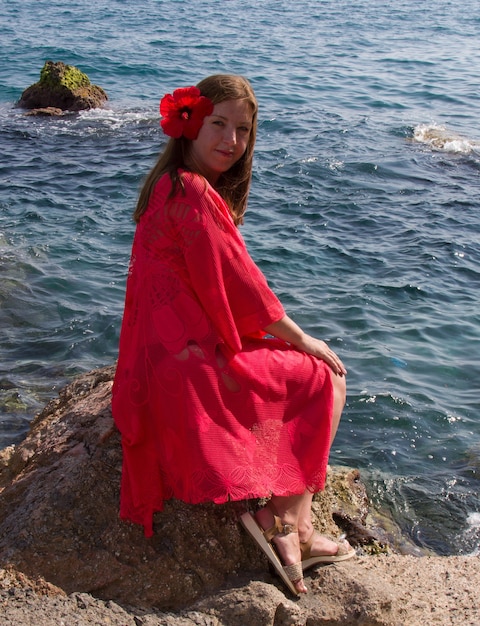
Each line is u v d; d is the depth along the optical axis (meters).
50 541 3.40
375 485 5.86
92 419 4.08
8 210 11.70
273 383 3.33
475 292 9.48
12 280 9.06
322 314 8.65
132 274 3.40
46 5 47.53
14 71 24.89
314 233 11.16
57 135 16.88
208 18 41.34
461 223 11.84
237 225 3.75
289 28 37.44
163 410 3.26
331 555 3.52
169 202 3.26
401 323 8.53
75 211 11.78
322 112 19.16
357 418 6.67
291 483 3.27
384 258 10.35
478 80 24.30
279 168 14.19
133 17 41.41
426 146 16.25
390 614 3.36
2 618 3.04
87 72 24.91
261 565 3.56
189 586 3.37
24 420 6.46
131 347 3.39
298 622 3.22
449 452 6.30
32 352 7.62
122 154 15.36
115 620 3.15
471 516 5.61
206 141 3.39
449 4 50.59
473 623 3.58
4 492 3.75
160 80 23.91
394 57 28.67
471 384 7.34
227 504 3.62
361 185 13.48
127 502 3.41
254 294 3.32
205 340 3.27
